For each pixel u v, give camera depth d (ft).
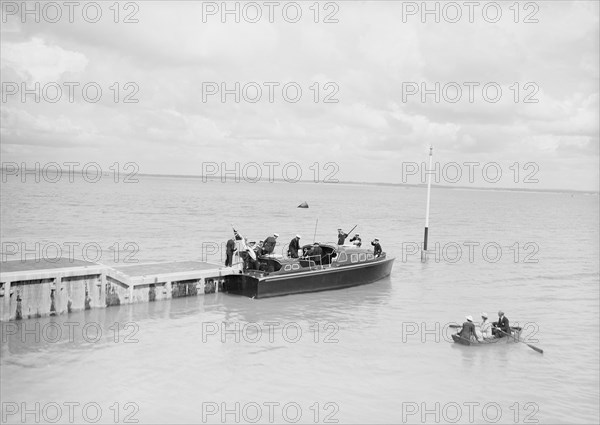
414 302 104.12
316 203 507.30
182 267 106.32
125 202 373.40
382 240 213.46
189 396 59.26
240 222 256.52
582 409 59.16
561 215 488.44
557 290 121.60
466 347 77.30
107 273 89.20
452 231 266.98
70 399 57.41
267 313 91.81
